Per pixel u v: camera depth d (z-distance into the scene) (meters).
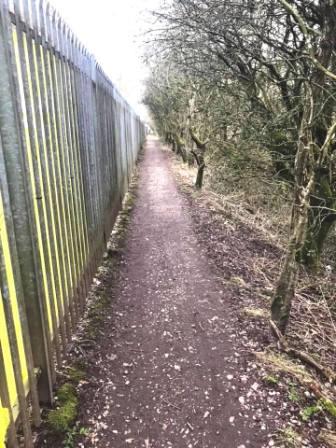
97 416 2.05
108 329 2.99
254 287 3.95
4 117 1.63
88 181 3.47
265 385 2.34
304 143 2.67
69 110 2.79
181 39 4.81
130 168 10.97
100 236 4.19
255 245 5.50
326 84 3.50
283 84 4.55
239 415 2.10
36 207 1.97
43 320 1.96
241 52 4.59
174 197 8.94
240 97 5.73
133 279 4.07
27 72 1.87
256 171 6.20
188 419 2.06
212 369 2.51
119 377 2.40
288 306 2.86
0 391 1.47
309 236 4.50
